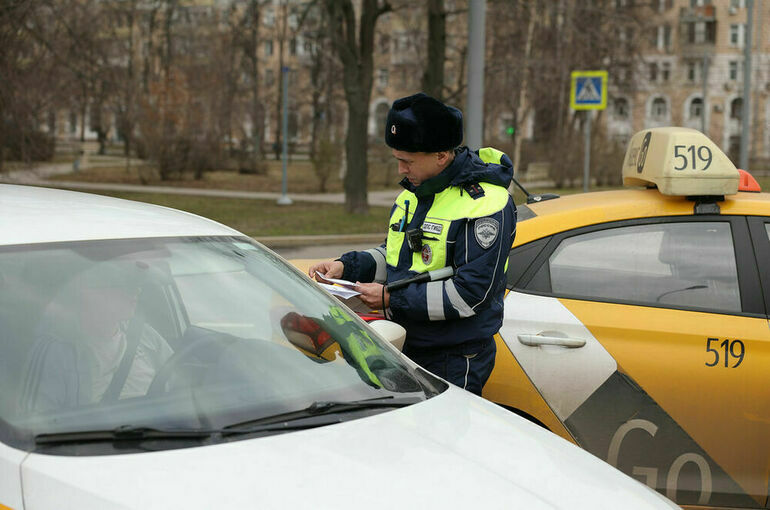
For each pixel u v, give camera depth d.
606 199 4.37
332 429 2.46
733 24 74.56
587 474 2.48
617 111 76.00
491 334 3.58
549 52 29.14
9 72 19.05
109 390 2.45
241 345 2.75
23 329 2.49
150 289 2.75
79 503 2.07
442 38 23.42
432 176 3.51
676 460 3.95
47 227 2.83
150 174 36.03
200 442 2.33
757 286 4.04
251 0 55.66
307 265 4.43
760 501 3.97
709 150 4.15
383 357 2.99
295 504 2.08
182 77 39.88
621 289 4.07
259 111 57.66
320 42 30.22
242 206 24.38
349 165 22.48
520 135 31.97
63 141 59.28
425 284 3.45
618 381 3.94
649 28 35.16
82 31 22.00
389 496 2.16
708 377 3.92
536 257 4.14
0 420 2.29
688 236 4.14
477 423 2.67
